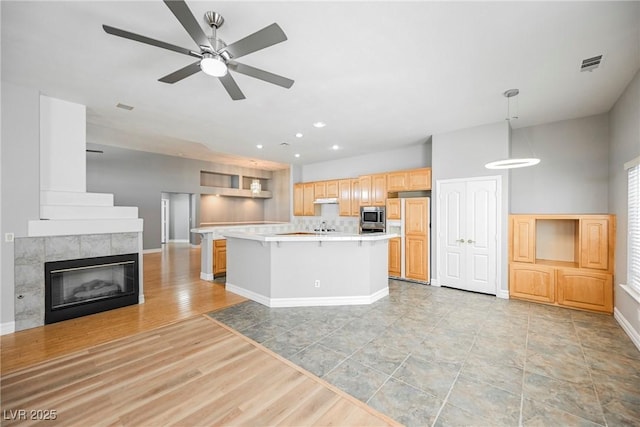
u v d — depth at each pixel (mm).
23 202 3002
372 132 4766
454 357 2520
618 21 1999
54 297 3252
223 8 1866
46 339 2812
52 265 3199
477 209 4445
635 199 2932
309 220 7691
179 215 11297
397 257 5441
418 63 2568
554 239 4305
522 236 4109
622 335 2955
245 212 11117
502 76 2812
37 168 3090
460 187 4609
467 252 4570
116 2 1816
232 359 2457
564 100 3424
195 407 1856
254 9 1877
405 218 5332
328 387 2078
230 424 1714
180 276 5547
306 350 2627
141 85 3006
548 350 2646
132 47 2324
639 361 2451
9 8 1846
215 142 5523
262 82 2924
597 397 1988
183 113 3869
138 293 3926
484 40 2229
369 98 3340
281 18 1967
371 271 4031
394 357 2512
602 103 3535
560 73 2762
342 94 3229
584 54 2430
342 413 1817
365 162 6621
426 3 1826
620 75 2811
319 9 1877
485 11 1904
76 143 3479
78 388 2045
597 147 3938
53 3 1811
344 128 4547
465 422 1750
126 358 2465
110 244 3670
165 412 1810
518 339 2873
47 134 3283
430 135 4941
